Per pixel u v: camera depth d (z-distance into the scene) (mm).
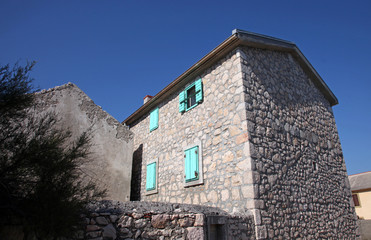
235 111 6289
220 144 6445
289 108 7543
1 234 3029
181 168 7508
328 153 8516
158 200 8211
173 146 8133
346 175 8914
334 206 7684
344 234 7570
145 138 9961
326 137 8797
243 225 5016
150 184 8641
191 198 6863
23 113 3691
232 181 5875
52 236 3041
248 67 6688
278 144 6551
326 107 9672
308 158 7465
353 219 8266
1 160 3096
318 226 6730
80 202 3217
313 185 7188
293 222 6012
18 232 3035
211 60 7223
